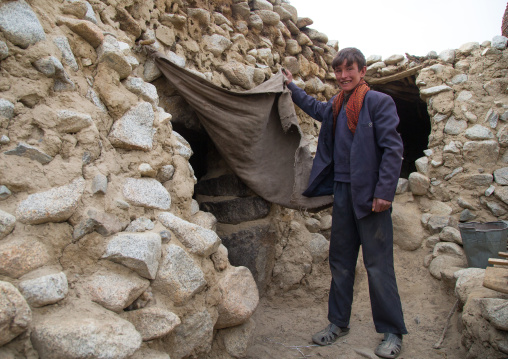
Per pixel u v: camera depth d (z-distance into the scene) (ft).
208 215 8.73
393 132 7.89
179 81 8.91
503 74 14.19
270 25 12.32
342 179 8.51
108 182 6.32
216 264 7.23
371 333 9.27
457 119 14.20
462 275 9.41
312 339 8.81
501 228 11.00
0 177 5.13
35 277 4.83
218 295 6.88
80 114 6.16
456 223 13.03
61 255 5.39
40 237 5.23
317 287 11.34
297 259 11.44
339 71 8.50
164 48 9.25
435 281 11.51
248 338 7.55
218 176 10.70
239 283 7.48
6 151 5.32
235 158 9.68
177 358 6.09
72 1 6.88
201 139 10.66
